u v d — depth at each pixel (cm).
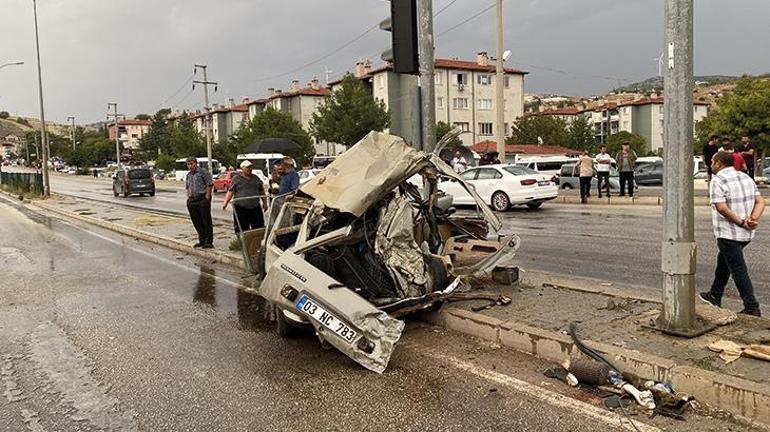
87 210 2541
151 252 1299
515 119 7231
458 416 428
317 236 636
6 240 1588
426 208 727
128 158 10462
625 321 568
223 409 458
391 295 616
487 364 525
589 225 1470
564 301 659
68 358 586
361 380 504
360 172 640
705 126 5481
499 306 645
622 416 414
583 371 466
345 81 5309
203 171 1240
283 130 6031
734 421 399
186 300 827
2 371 554
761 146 4509
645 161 3228
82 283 966
